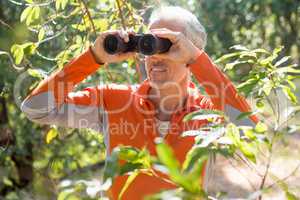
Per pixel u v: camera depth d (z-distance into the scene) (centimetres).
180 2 745
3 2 590
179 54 336
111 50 340
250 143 273
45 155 719
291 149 829
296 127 288
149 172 250
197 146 254
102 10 467
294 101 341
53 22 445
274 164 824
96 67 352
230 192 817
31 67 466
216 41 886
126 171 243
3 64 547
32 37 544
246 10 943
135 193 338
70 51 452
